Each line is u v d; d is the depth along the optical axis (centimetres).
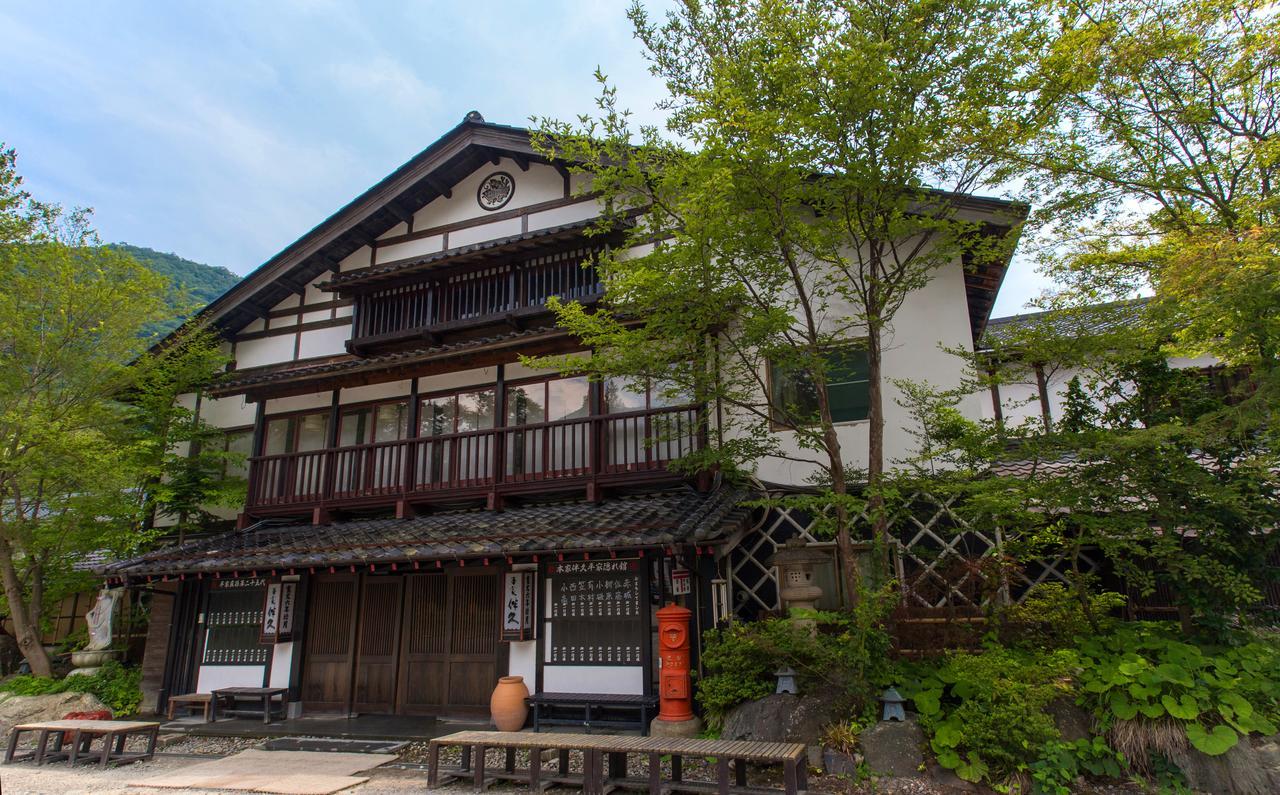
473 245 1338
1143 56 758
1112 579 945
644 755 830
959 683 674
